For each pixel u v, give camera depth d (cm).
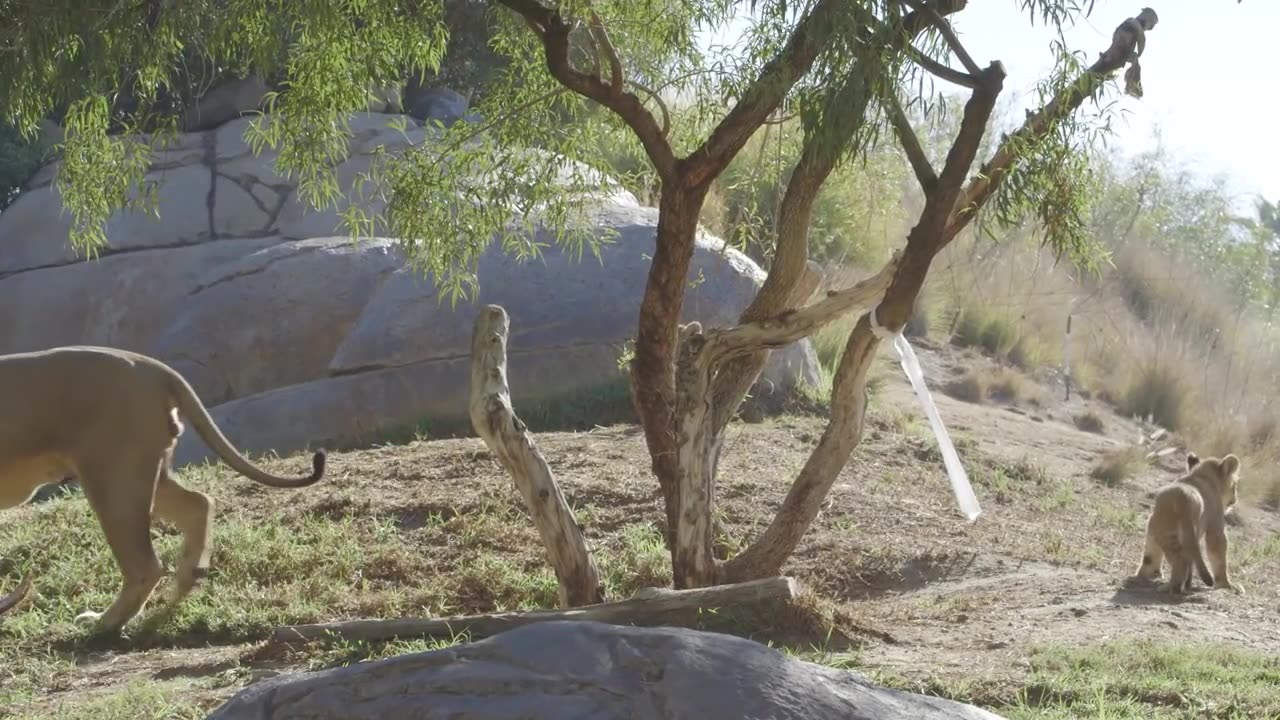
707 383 760
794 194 769
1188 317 2228
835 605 762
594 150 876
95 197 803
